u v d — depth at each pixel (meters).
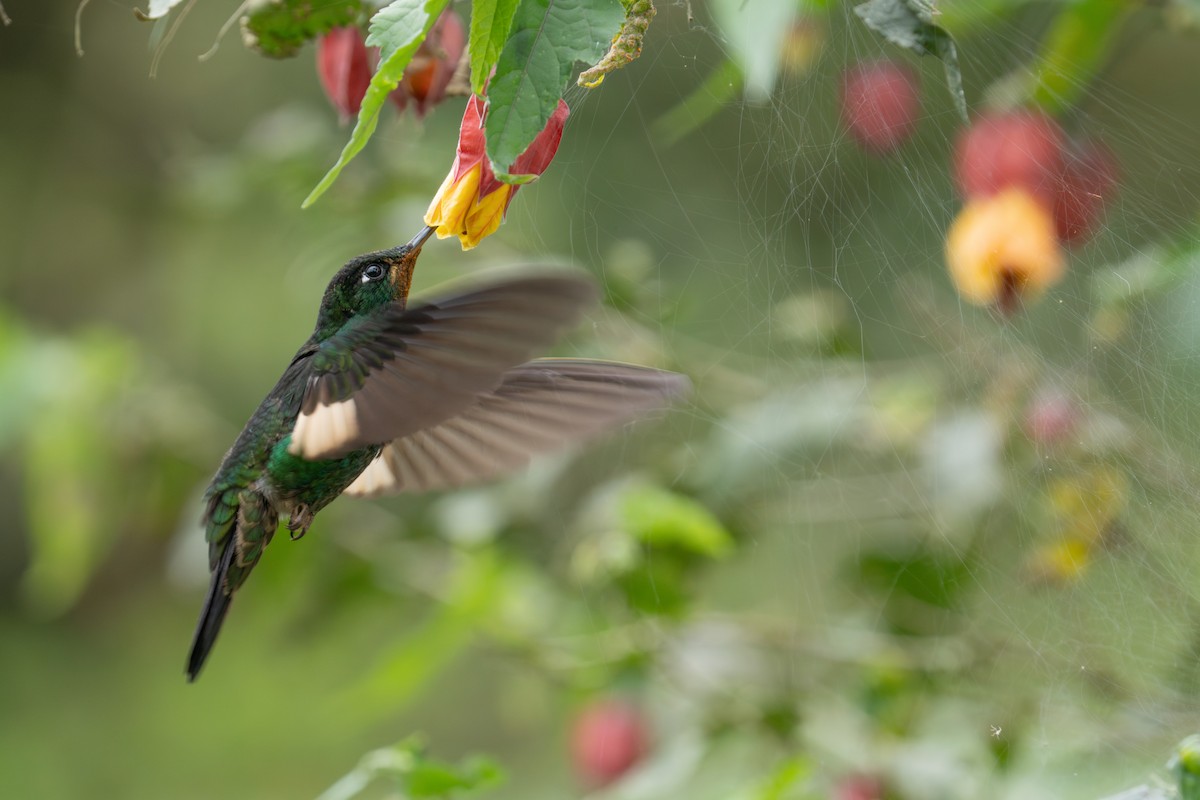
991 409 5.13
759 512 5.88
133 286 11.98
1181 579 4.94
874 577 5.56
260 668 12.19
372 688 6.04
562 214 8.26
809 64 4.64
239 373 11.59
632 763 5.58
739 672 5.57
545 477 5.96
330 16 3.68
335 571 6.36
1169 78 7.55
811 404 5.48
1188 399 4.78
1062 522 4.97
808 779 4.91
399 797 3.97
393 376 3.33
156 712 12.26
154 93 12.02
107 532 7.12
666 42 4.78
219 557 3.92
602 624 5.63
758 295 6.34
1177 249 3.98
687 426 6.44
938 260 5.73
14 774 11.88
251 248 11.63
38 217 12.14
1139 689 4.86
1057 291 5.05
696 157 8.20
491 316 3.30
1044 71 4.35
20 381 6.64
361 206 6.18
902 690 5.16
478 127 2.86
